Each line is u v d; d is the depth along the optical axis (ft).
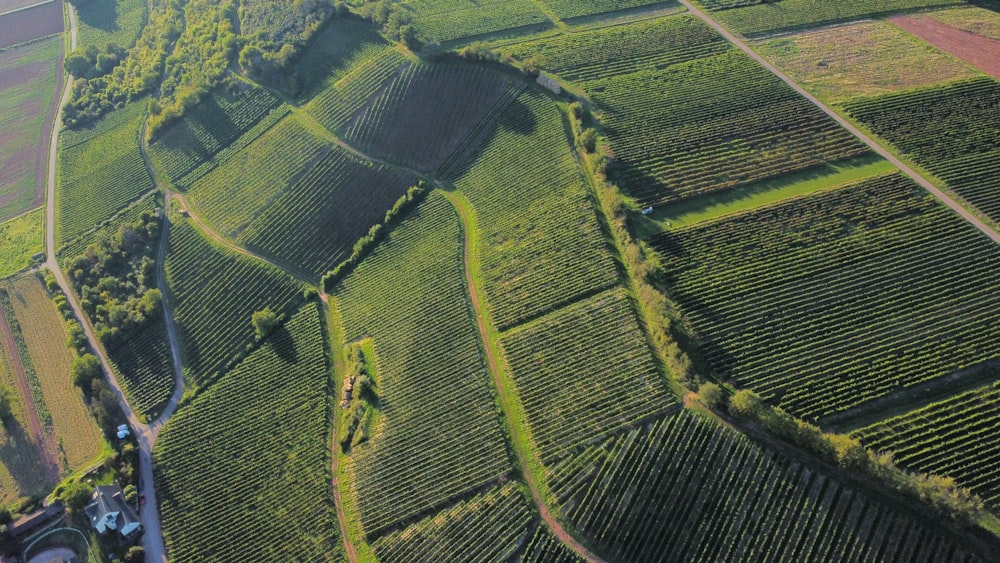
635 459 256.32
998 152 367.25
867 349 277.85
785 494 238.07
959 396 258.37
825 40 469.57
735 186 360.28
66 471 322.14
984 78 417.90
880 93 414.21
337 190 422.41
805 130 390.21
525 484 268.41
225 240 416.26
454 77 453.58
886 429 251.80
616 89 433.89
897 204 340.18
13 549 293.02
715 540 234.79
